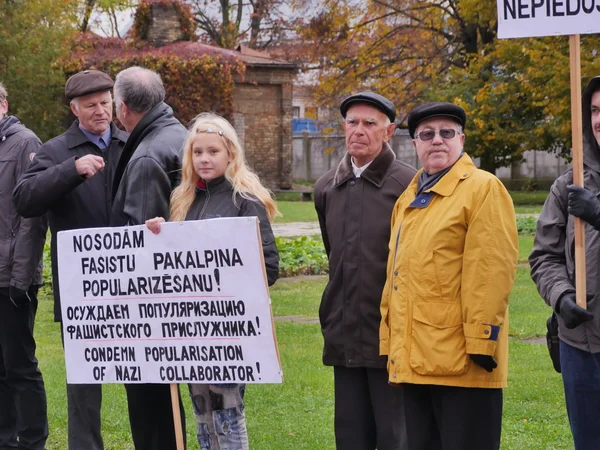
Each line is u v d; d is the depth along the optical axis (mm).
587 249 3830
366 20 31469
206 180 4477
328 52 32031
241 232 4074
